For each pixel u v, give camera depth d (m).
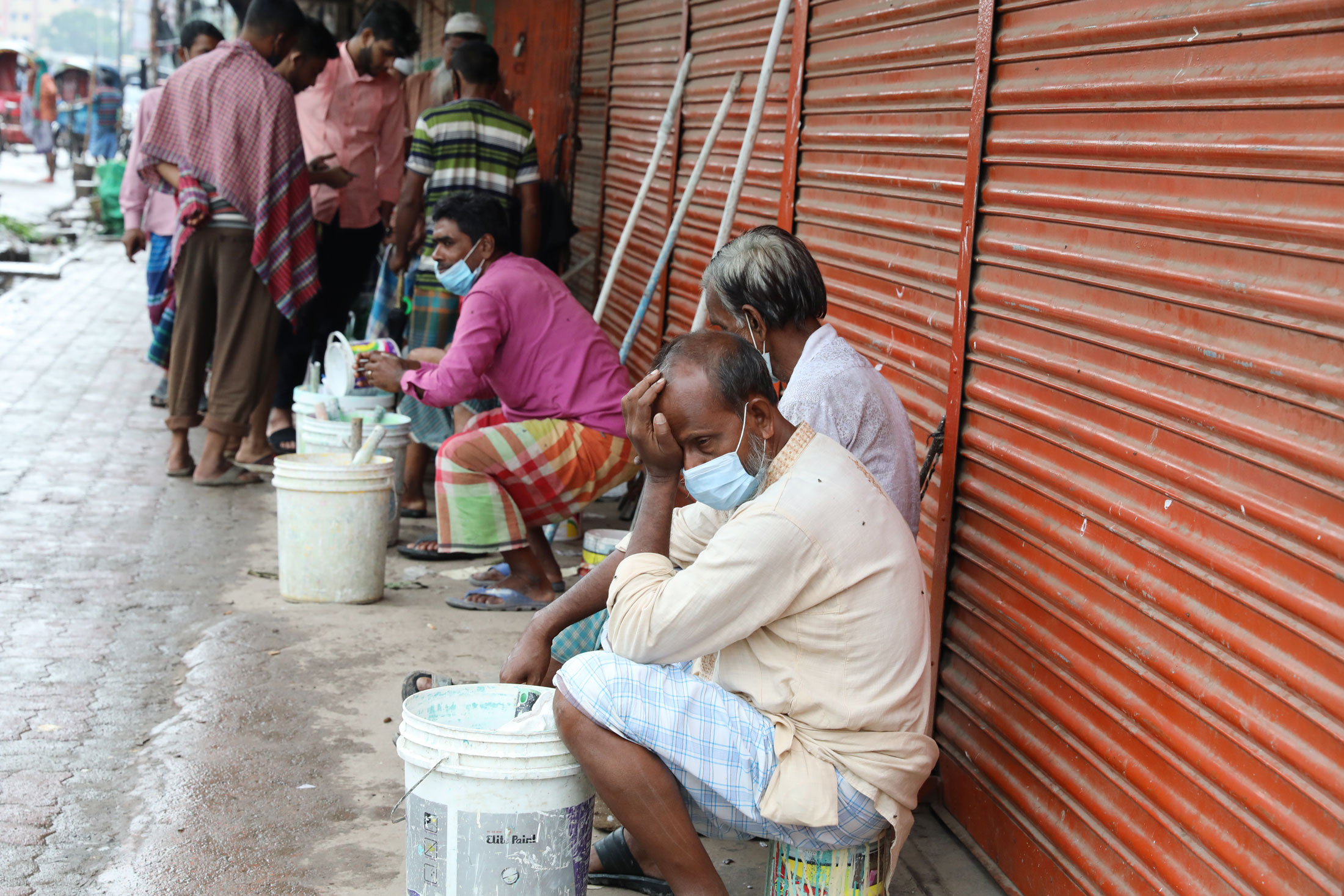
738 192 3.95
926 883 2.82
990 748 2.88
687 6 5.46
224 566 5.05
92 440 7.11
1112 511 2.38
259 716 3.60
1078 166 2.50
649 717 2.28
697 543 2.68
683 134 5.51
